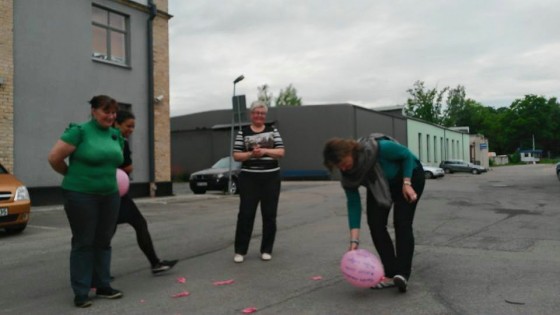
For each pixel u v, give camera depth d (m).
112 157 4.33
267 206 6.00
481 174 39.56
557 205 12.10
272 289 4.72
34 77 13.77
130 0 16.62
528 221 9.16
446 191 17.33
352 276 4.23
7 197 8.38
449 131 59.84
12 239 8.12
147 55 17.39
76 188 4.21
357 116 35.06
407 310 4.01
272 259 6.06
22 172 13.45
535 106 107.44
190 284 4.96
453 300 4.25
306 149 33.91
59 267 5.97
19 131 13.39
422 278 5.00
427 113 80.62
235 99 18.14
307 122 33.97
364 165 4.26
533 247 6.58
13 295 4.74
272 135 6.03
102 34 15.99
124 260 6.20
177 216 10.98
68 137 4.13
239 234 5.98
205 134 37.69
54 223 10.16
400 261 4.46
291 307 4.15
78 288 4.29
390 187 4.53
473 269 5.36
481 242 7.02
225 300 4.39
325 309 4.08
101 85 15.73
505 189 18.42
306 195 17.20
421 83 81.31
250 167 5.95
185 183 32.22
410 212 4.51
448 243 6.97
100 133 4.34
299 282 4.96
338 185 24.45
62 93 14.52
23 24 13.50
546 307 4.02
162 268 5.38
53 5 14.28
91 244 4.33
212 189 18.59
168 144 17.91
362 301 4.27
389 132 41.59
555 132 108.19
